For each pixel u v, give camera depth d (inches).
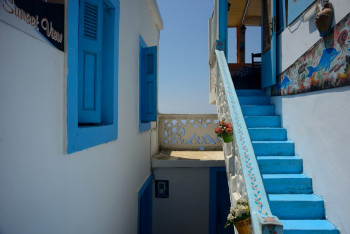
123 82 156.9
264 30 227.9
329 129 120.7
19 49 61.9
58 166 80.7
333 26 116.1
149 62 211.2
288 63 174.7
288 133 175.3
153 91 208.4
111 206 134.0
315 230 114.1
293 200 127.0
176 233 251.6
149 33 254.4
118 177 146.9
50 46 75.5
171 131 306.0
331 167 119.1
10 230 58.7
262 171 151.9
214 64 250.7
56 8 78.9
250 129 178.2
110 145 132.4
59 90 81.0
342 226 110.4
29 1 65.5
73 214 91.1
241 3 313.3
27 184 64.9
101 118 133.7
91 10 115.5
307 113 144.7
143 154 218.4
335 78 114.2
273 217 87.7
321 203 126.0
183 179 253.6
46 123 73.9
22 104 63.1
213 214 251.1
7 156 57.8
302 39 151.7
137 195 193.0
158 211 253.6
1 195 55.9
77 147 92.1
